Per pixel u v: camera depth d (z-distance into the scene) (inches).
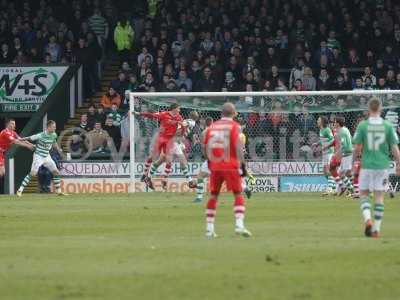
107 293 1047.6
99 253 1357.0
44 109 3272.6
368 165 1562.5
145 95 3031.5
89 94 3531.0
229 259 1282.0
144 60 3442.4
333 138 2753.4
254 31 3489.2
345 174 2723.9
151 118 2910.9
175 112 2817.4
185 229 1736.0
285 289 1064.8
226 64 3412.9
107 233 1673.2
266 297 1017.5
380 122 1562.5
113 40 3700.8
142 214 2065.7
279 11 3540.8
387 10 3560.5
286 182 3056.1
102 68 3644.2
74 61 3548.2
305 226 1782.7
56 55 3565.5
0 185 3294.8
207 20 3538.4
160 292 1050.1
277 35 3496.6
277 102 3056.1
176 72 3415.4
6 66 3535.9
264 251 1359.5
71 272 1185.4
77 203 2439.7
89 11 3713.1
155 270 1194.6
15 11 3725.4
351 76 3472.0
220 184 1577.3
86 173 3107.8
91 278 1139.9
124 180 3102.9
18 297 1029.2
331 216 2006.6
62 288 1077.8
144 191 3073.3
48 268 1219.9
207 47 3462.1
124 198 2659.9
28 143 2864.2
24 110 3540.8
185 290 1059.9
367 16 3535.9
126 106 3284.9
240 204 1574.8
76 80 3496.6
